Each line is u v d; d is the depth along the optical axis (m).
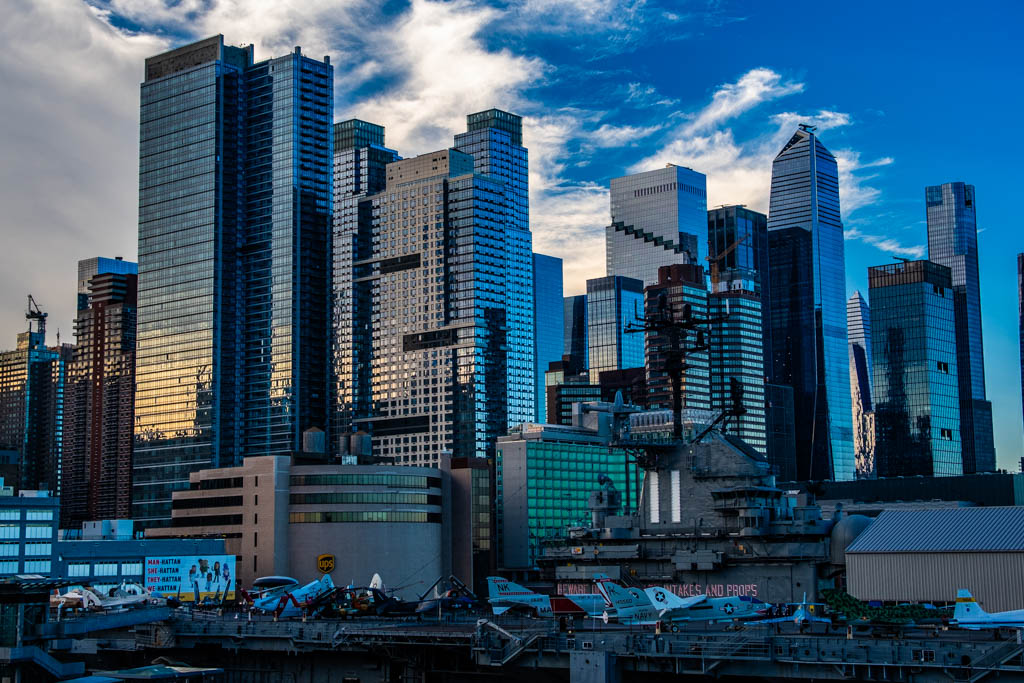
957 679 99.06
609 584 139.75
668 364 171.25
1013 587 132.75
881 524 150.25
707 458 162.25
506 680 129.12
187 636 147.50
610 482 175.88
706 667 110.81
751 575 155.50
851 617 134.12
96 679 124.75
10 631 129.62
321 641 137.00
